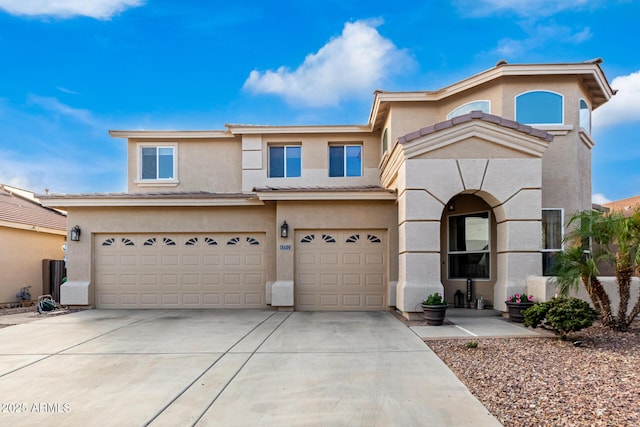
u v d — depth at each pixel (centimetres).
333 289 1306
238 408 494
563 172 1234
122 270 1373
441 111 1445
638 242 834
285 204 1312
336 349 770
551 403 491
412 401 508
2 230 1631
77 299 1336
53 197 1330
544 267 1206
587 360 663
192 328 994
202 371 640
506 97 1273
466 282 1252
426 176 1084
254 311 1289
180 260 1371
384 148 1616
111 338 885
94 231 1368
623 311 857
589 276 855
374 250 1309
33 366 677
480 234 1243
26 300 1714
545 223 1223
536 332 890
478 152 1093
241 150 1756
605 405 480
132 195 1340
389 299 1271
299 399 520
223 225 1363
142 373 635
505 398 512
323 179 1698
